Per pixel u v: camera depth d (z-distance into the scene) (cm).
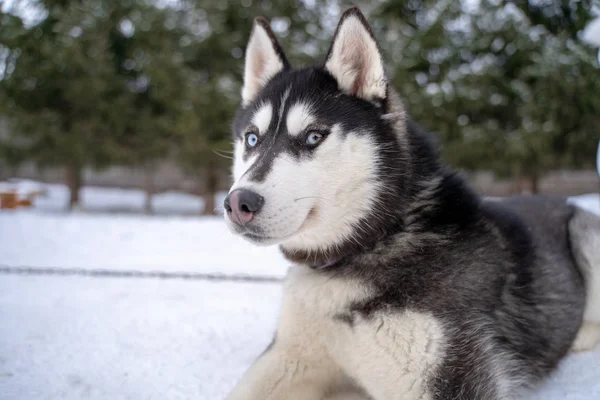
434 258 48
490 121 261
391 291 47
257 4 301
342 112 51
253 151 52
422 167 53
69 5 299
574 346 61
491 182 320
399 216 50
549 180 319
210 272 103
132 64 306
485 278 48
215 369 55
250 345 62
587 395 50
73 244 135
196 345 62
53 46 283
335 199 49
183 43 288
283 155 49
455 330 45
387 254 49
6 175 402
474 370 45
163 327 67
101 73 285
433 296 46
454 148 255
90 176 432
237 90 272
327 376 52
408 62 263
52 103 294
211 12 292
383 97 52
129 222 186
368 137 50
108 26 295
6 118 291
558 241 62
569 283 58
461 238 49
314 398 51
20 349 58
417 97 255
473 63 272
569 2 205
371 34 52
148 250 129
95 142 292
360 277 48
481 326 46
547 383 53
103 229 165
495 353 47
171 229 168
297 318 50
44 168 313
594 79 199
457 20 279
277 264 112
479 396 44
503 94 264
